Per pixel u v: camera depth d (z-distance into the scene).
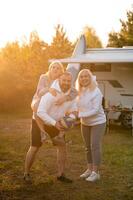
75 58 11.86
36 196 5.04
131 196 5.14
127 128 11.78
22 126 11.85
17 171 6.25
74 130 11.12
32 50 20.22
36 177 5.88
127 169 6.60
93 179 5.75
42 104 5.16
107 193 5.26
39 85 5.54
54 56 20.50
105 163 7.01
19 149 8.19
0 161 6.98
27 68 18.45
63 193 5.20
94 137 5.66
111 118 11.54
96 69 12.23
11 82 16.41
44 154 7.68
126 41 24.98
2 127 11.60
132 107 11.48
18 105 16.56
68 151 8.14
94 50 12.42
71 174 6.19
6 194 5.06
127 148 8.57
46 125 5.26
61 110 5.27
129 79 11.77
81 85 5.61
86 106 5.54
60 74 5.54
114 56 11.56
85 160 7.26
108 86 12.09
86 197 5.06
